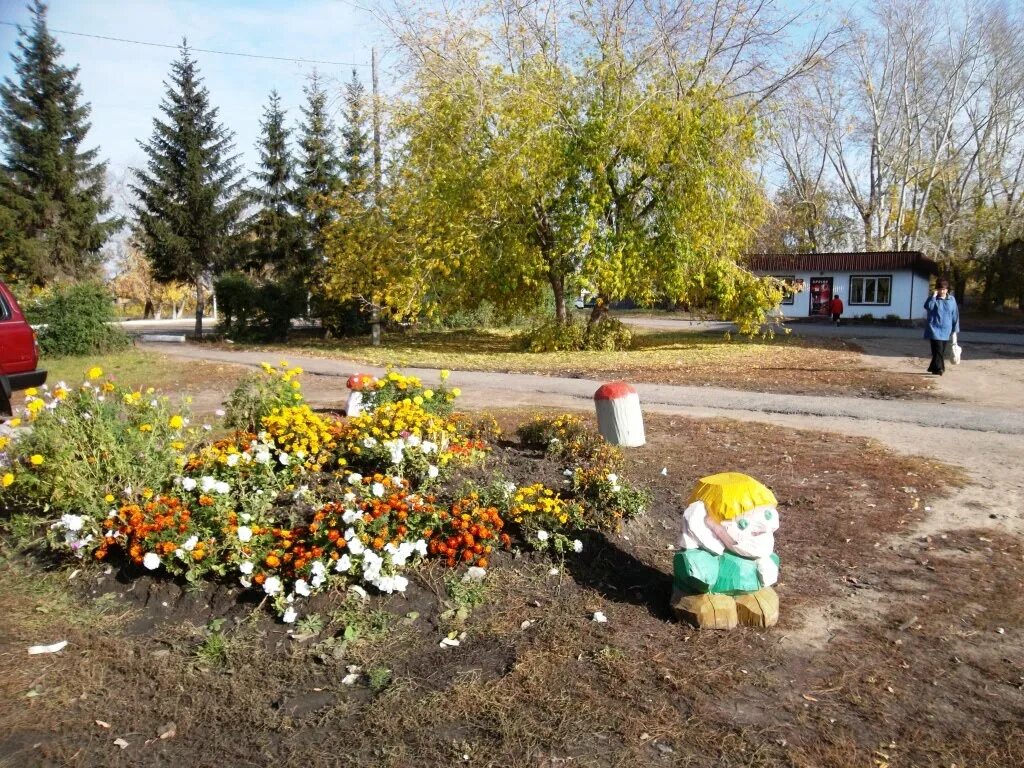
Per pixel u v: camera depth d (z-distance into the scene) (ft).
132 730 10.28
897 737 10.16
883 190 151.53
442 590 14.07
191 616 13.39
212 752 9.82
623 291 69.15
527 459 21.75
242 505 15.78
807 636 13.04
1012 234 151.33
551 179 68.54
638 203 71.41
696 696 11.03
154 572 14.39
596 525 16.72
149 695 11.13
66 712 10.62
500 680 11.39
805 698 11.08
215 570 13.92
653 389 42.24
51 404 17.69
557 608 13.73
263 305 90.58
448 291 75.61
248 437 20.07
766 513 13.32
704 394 40.16
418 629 12.94
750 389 42.57
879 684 11.50
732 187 68.49
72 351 65.00
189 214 98.89
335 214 97.91
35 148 113.91
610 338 73.00
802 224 164.86
